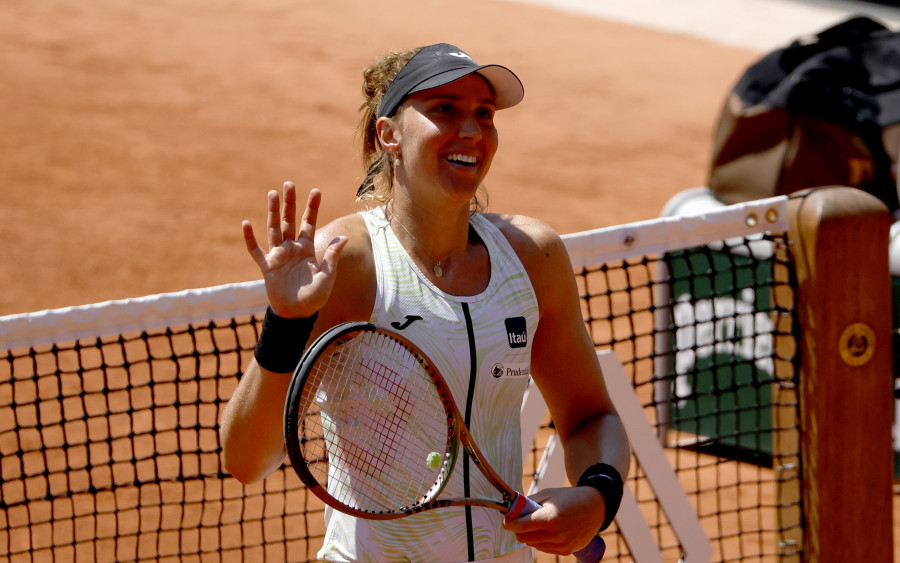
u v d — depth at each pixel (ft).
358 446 27.73
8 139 132.36
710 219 41.88
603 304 99.76
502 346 28.09
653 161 151.94
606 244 41.29
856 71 73.97
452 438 27.40
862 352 42.01
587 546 29.40
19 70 156.25
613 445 30.22
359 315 28.12
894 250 65.31
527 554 30.01
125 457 67.41
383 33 201.46
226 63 172.76
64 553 56.18
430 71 27.68
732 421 72.43
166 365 81.76
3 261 102.17
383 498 27.86
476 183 28.14
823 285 41.19
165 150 135.64
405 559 27.96
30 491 62.85
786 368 43.27
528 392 41.04
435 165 27.71
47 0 190.90
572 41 214.28
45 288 97.71
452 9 227.40
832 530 42.75
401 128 28.25
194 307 37.68
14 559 55.21
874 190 72.69
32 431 70.03
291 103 158.40
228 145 139.85
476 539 28.22
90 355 82.53
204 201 121.70
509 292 28.58
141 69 164.55
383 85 29.73
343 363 27.53
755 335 46.29
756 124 74.84
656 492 43.68
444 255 28.63
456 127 27.71
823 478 42.47
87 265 103.24
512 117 165.37
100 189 121.80
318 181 130.62
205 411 74.23
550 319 30.73
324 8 212.84
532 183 138.41
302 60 179.22
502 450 28.76
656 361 72.38
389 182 29.81
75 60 163.84
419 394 27.61
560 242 30.81
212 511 61.31
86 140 135.44
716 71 202.90
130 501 62.28
